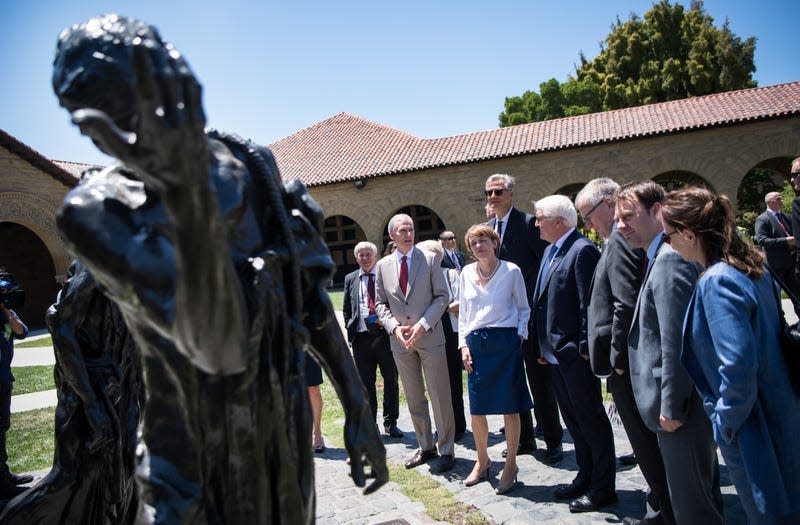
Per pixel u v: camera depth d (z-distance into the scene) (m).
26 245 24.48
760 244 8.80
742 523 3.42
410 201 27.05
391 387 5.88
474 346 4.20
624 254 3.28
